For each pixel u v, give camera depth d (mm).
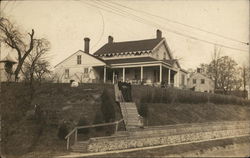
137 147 21984
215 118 31172
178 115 28484
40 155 18859
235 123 31141
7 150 20281
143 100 27844
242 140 28516
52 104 24297
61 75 40438
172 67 42875
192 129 26359
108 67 42594
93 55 44344
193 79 45969
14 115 23047
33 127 22219
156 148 21672
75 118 23016
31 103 24266
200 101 33250
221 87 42625
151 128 23188
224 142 26359
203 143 24938
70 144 20609
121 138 21109
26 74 30625
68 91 25875
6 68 29641
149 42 45562
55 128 22281
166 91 30031
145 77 43125
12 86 25422
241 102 36906
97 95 25328
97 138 19938
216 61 42094
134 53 44625
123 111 24422
